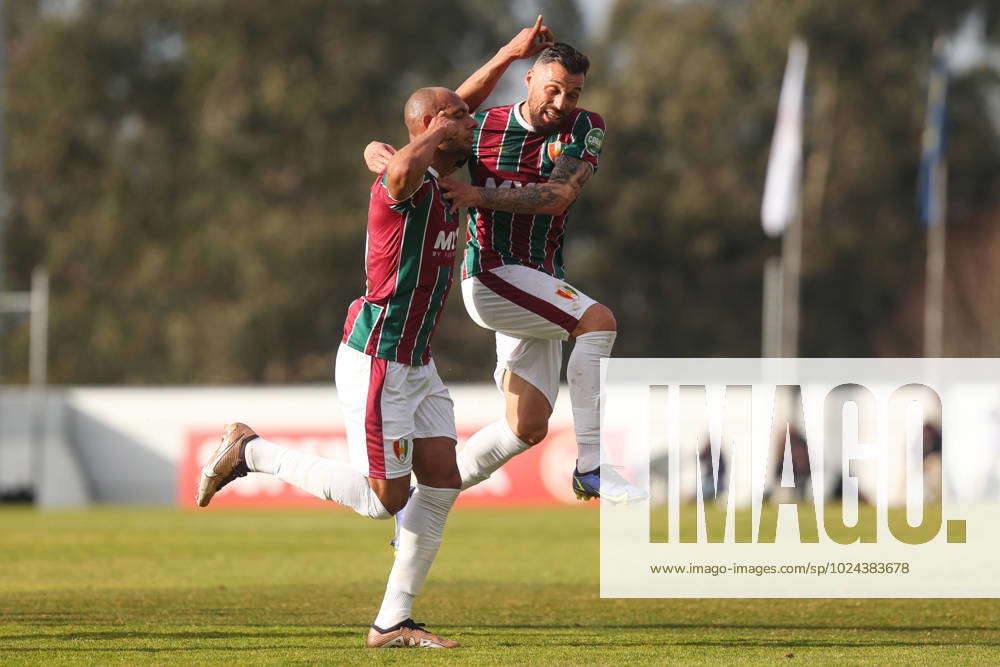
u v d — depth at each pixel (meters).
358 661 20.72
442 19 160.38
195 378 148.12
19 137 154.00
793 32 155.00
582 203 165.38
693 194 159.38
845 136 159.00
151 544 49.06
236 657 21.14
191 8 150.88
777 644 23.16
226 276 146.75
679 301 168.25
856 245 157.62
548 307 24.72
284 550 46.12
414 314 22.06
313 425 81.50
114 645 22.50
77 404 94.75
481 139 25.02
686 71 161.38
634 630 25.11
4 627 24.91
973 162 161.12
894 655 21.83
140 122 158.25
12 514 73.62
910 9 157.88
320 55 152.88
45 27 152.62
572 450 79.00
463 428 85.19
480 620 26.72
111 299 153.38
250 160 152.50
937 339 121.44
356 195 150.00
